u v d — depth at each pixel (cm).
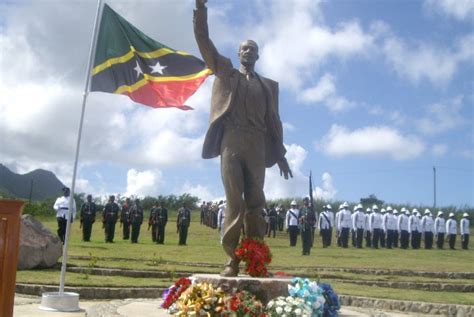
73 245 2600
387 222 3612
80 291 1455
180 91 1282
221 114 1020
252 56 1065
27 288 1455
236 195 1001
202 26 995
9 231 618
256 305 855
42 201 5412
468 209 5003
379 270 2089
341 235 3472
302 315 866
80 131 1217
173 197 6656
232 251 996
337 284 1794
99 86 1272
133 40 1285
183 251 2534
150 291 1519
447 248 3678
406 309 1465
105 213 2988
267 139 1077
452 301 1511
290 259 2400
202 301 844
